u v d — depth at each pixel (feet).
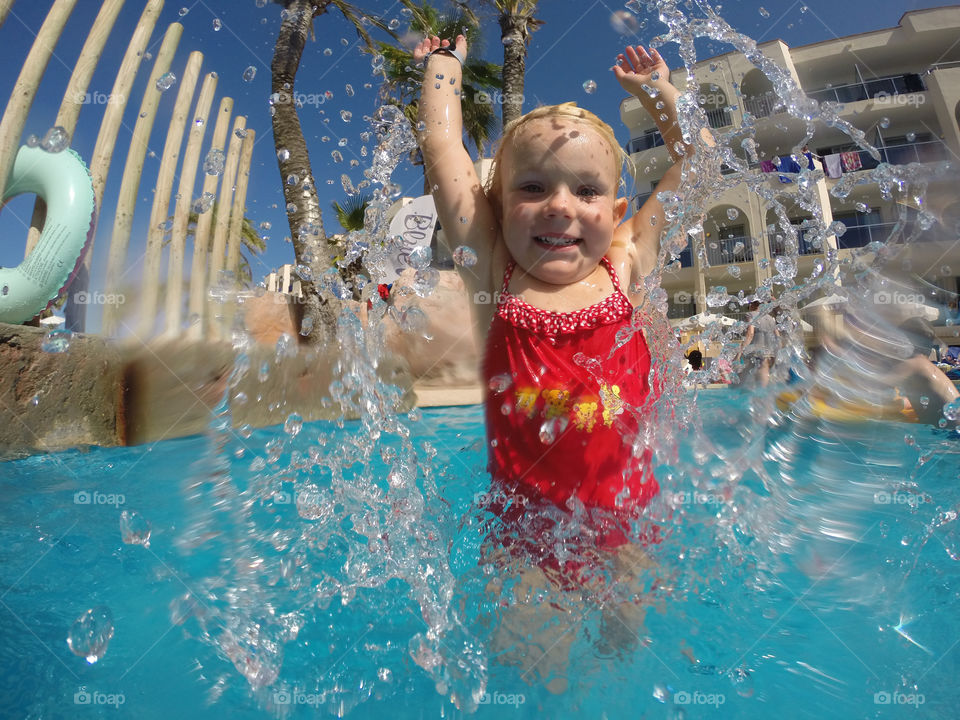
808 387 3.34
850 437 3.06
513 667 1.18
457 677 1.15
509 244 1.86
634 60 2.18
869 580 1.52
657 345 1.98
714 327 2.30
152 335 4.50
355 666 1.18
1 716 0.98
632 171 2.22
